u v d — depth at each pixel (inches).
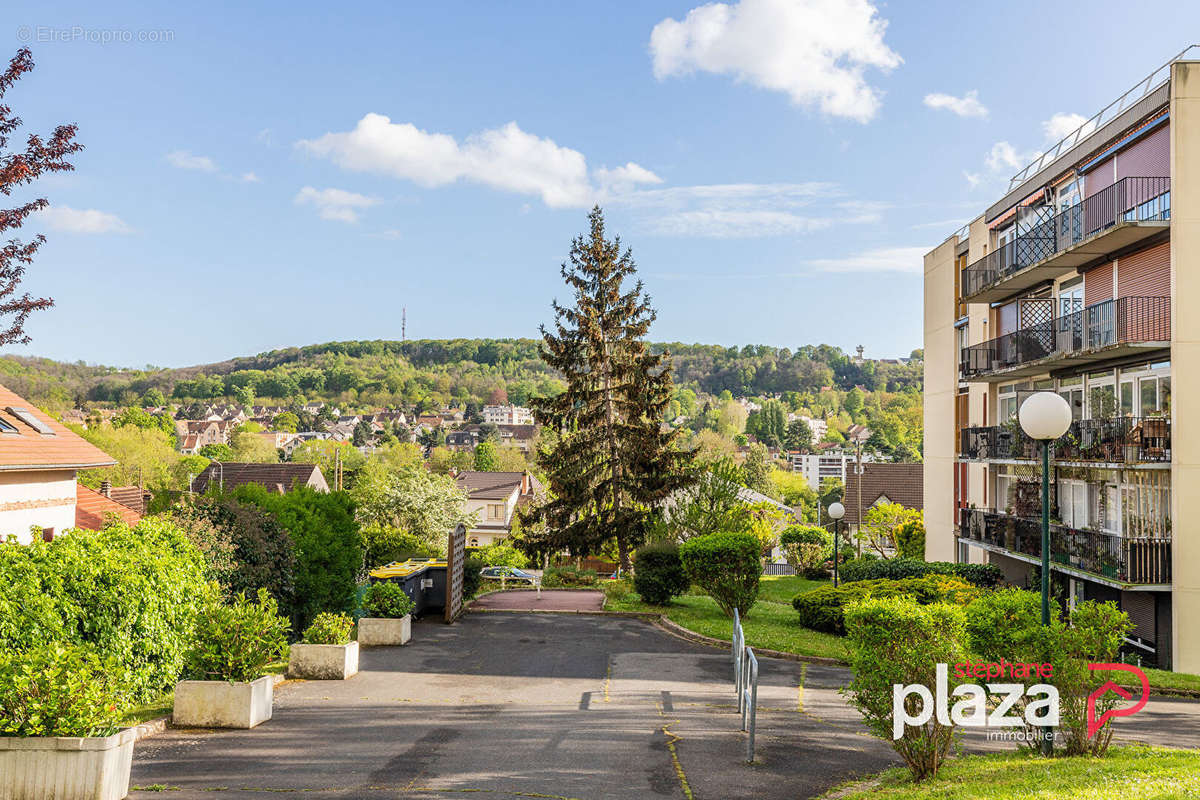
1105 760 332.8
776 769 342.0
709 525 1106.1
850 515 2142.0
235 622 409.7
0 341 464.4
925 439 1381.6
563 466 1396.4
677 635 737.6
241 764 340.2
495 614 872.3
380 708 446.6
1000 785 287.6
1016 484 1024.9
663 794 310.0
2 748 283.1
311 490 855.1
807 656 625.0
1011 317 1064.2
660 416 1428.4
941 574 869.2
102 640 401.4
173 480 2962.6
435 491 1968.5
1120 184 740.0
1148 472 765.9
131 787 308.2
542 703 465.1
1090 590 853.8
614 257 1439.5
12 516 676.7
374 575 768.9
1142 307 761.6
